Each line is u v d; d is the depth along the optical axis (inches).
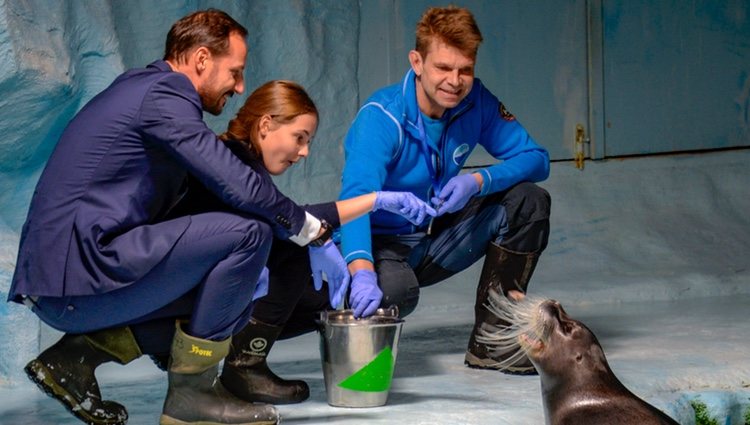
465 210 242.7
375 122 231.1
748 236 429.4
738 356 256.5
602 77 440.5
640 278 389.1
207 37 175.2
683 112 450.9
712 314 331.9
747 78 451.5
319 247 190.1
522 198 236.1
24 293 170.2
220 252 169.3
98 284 167.0
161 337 180.1
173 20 331.9
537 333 175.8
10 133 257.8
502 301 201.9
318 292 218.2
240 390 207.2
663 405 216.8
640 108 446.3
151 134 168.1
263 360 208.2
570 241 416.5
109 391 230.7
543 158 247.1
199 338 173.9
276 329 206.8
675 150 451.5
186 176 181.3
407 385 227.3
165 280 169.0
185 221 169.8
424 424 191.6
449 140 240.4
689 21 449.7
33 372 173.6
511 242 237.8
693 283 385.4
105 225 167.6
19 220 265.3
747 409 234.5
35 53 254.2
